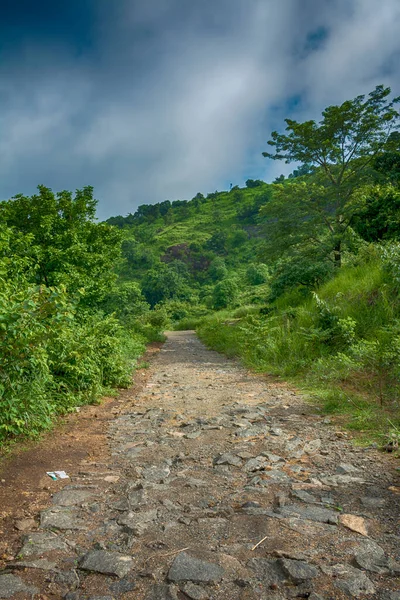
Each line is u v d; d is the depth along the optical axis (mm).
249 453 4480
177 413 6598
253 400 7191
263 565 2385
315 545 2564
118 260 20172
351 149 22094
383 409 5664
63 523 2988
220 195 170625
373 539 2613
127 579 2312
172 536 2764
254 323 15711
